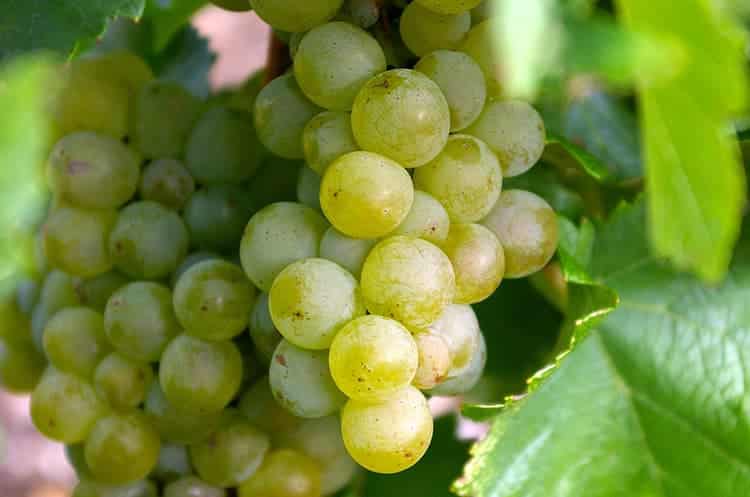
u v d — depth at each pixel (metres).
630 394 0.39
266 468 0.38
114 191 0.37
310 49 0.34
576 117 0.44
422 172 0.34
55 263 0.38
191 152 0.38
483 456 0.38
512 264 0.36
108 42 0.45
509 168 0.36
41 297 0.40
